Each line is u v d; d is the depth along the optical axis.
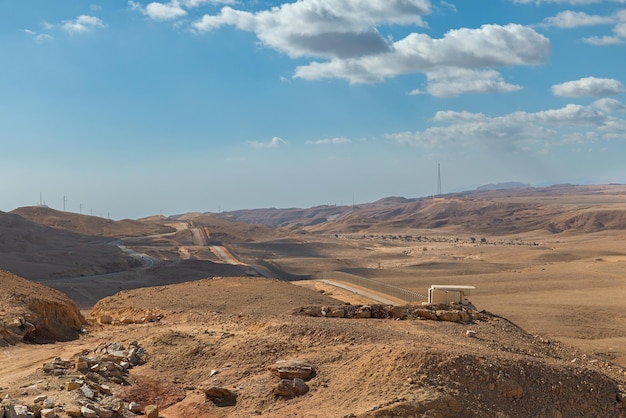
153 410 15.88
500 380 16.09
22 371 19.69
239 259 136.50
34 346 24.25
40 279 95.56
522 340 24.06
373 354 17.23
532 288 71.88
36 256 112.69
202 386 17.89
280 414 15.48
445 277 86.31
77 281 92.81
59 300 29.34
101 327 29.55
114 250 134.38
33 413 14.47
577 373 17.38
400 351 16.78
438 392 15.17
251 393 16.83
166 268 108.19
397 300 43.22
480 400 15.50
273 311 31.95
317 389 16.56
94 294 82.50
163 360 20.08
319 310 27.00
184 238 189.50
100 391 17.14
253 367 18.61
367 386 15.90
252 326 22.88
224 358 19.53
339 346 18.95
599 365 23.25
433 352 16.59
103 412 15.24
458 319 25.91
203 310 31.83
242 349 19.70
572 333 46.19
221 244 176.50
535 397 16.09
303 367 17.38
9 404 14.32
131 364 19.84
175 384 18.41
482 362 16.64
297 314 26.67
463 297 29.53
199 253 149.00
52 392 16.41
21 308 26.53
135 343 21.64
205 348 20.42
